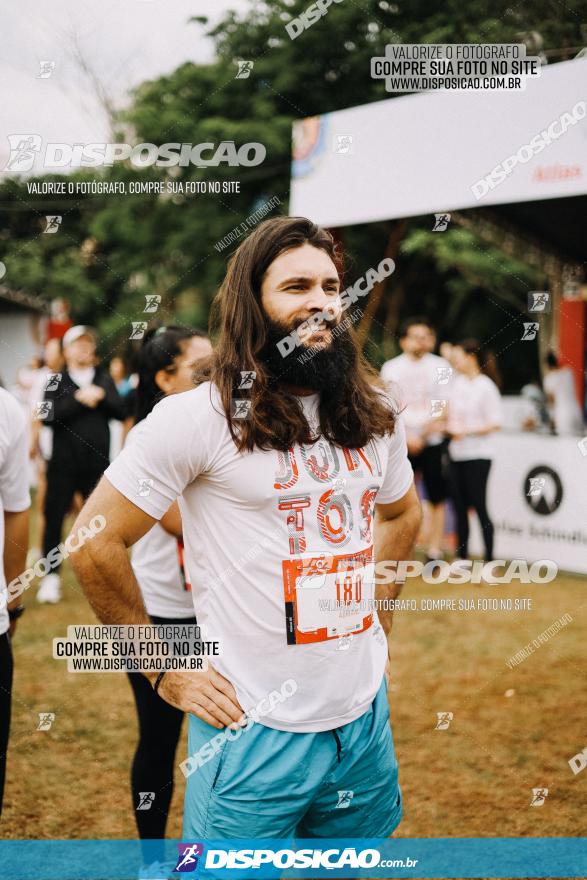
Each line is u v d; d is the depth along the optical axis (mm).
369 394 1646
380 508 1875
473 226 6535
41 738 3070
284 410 1462
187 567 1590
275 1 8328
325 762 1537
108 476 1484
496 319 11844
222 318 1556
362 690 1587
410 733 3109
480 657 3932
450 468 5473
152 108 8648
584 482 5441
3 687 1935
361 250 10062
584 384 7840
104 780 2758
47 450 4770
